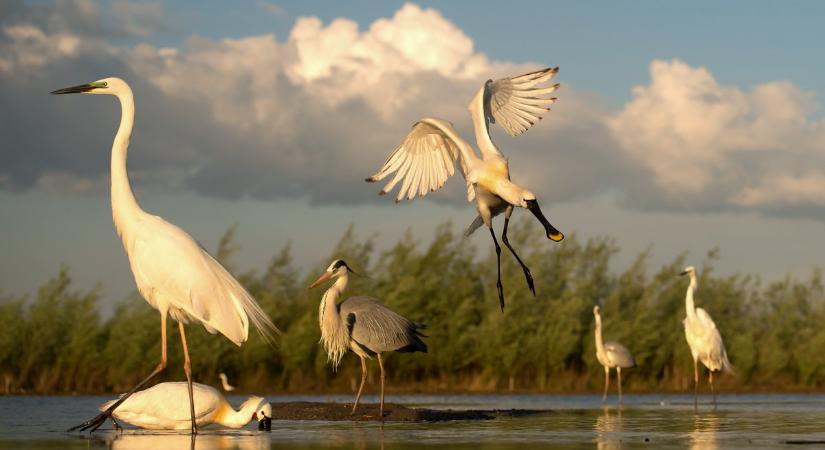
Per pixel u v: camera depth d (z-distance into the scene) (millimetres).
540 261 41438
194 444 10852
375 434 12602
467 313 39031
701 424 15273
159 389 13172
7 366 33719
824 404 25844
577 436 12367
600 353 28797
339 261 17281
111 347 34375
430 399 29469
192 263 12469
